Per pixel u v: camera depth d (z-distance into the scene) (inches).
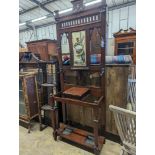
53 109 80.6
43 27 266.1
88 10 66.6
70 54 77.3
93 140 75.4
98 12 64.5
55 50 176.1
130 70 69.0
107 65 74.8
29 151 75.1
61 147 77.6
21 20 241.0
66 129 87.0
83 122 89.6
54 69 91.9
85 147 76.1
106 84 77.3
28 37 293.4
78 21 71.0
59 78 91.0
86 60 73.3
